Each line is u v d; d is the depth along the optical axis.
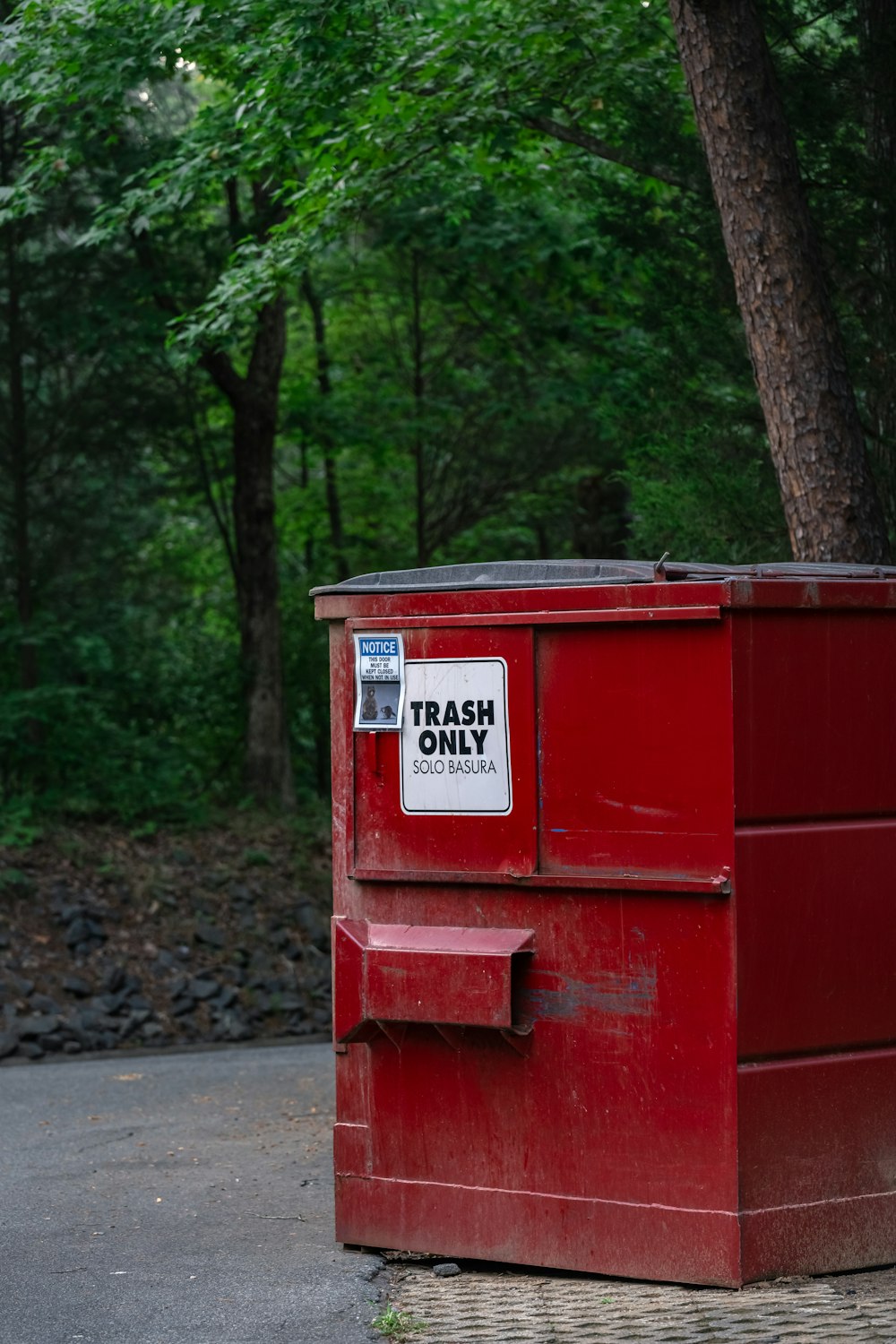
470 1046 4.93
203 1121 7.99
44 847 14.93
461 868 4.94
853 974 4.76
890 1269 4.74
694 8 7.82
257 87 10.80
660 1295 4.49
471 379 21.45
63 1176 6.53
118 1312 4.48
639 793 4.66
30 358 17.30
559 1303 4.46
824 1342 3.99
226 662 18.78
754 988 4.55
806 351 7.76
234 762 18.91
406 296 21.67
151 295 15.95
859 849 4.79
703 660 4.58
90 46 11.39
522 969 4.84
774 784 4.62
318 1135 7.47
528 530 23.78
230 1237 5.37
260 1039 12.64
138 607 19.53
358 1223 5.13
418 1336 4.18
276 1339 4.19
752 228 7.80
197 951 13.91
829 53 9.83
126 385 17.44
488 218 16.55
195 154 12.86
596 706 4.75
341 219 11.74
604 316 17.50
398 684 5.09
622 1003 4.68
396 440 21.61
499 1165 4.88
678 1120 4.58
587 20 10.76
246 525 18.59
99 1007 12.41
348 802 5.18
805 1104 4.63
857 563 7.69
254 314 12.49
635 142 10.89
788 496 7.85
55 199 16.11
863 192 9.21
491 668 4.91
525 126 11.69
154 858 15.36
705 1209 4.53
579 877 4.72
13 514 17.36
